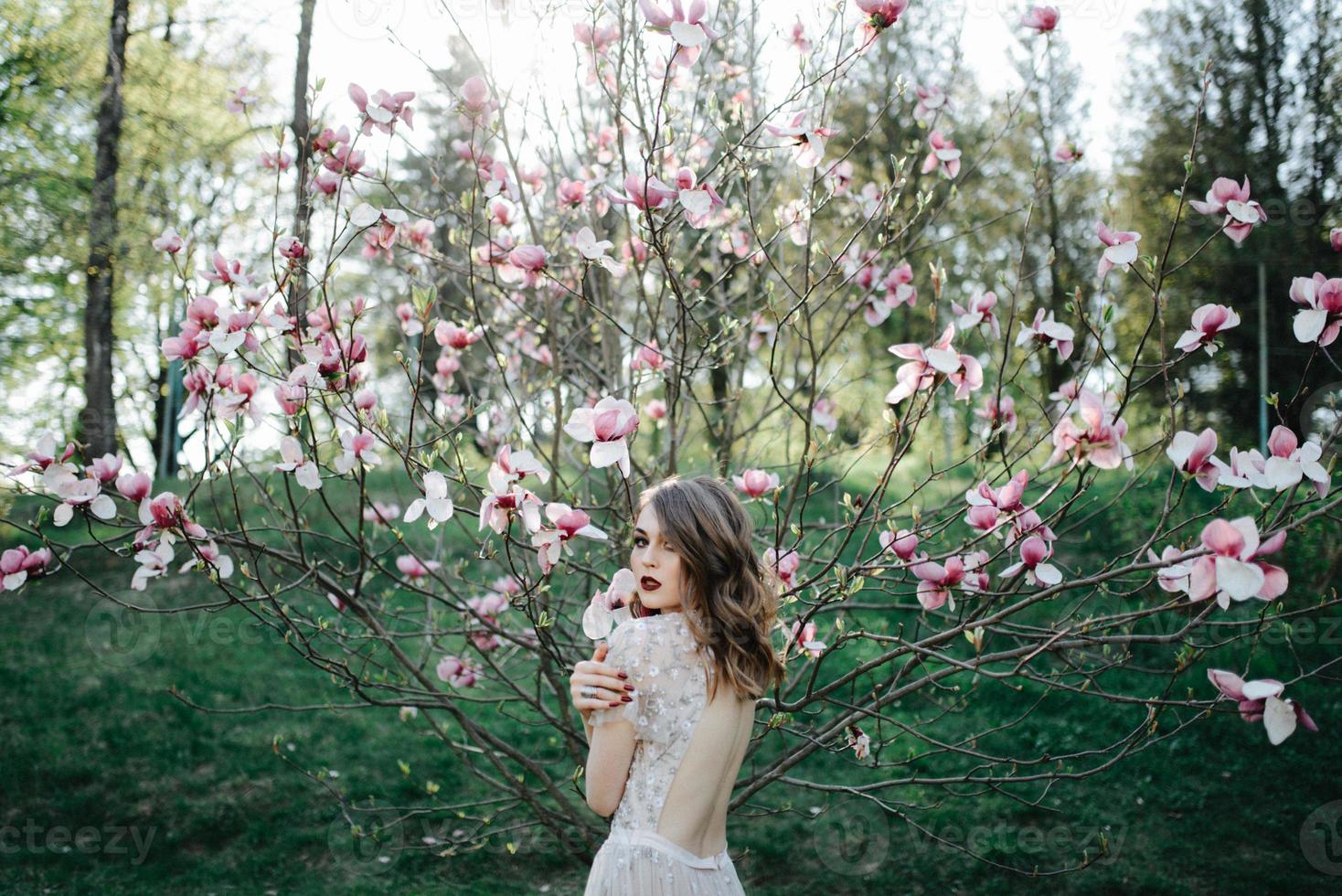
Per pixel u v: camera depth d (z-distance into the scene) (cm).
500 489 210
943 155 332
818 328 500
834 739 294
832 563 254
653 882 167
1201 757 515
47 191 825
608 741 173
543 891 446
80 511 257
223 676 637
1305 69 857
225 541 272
